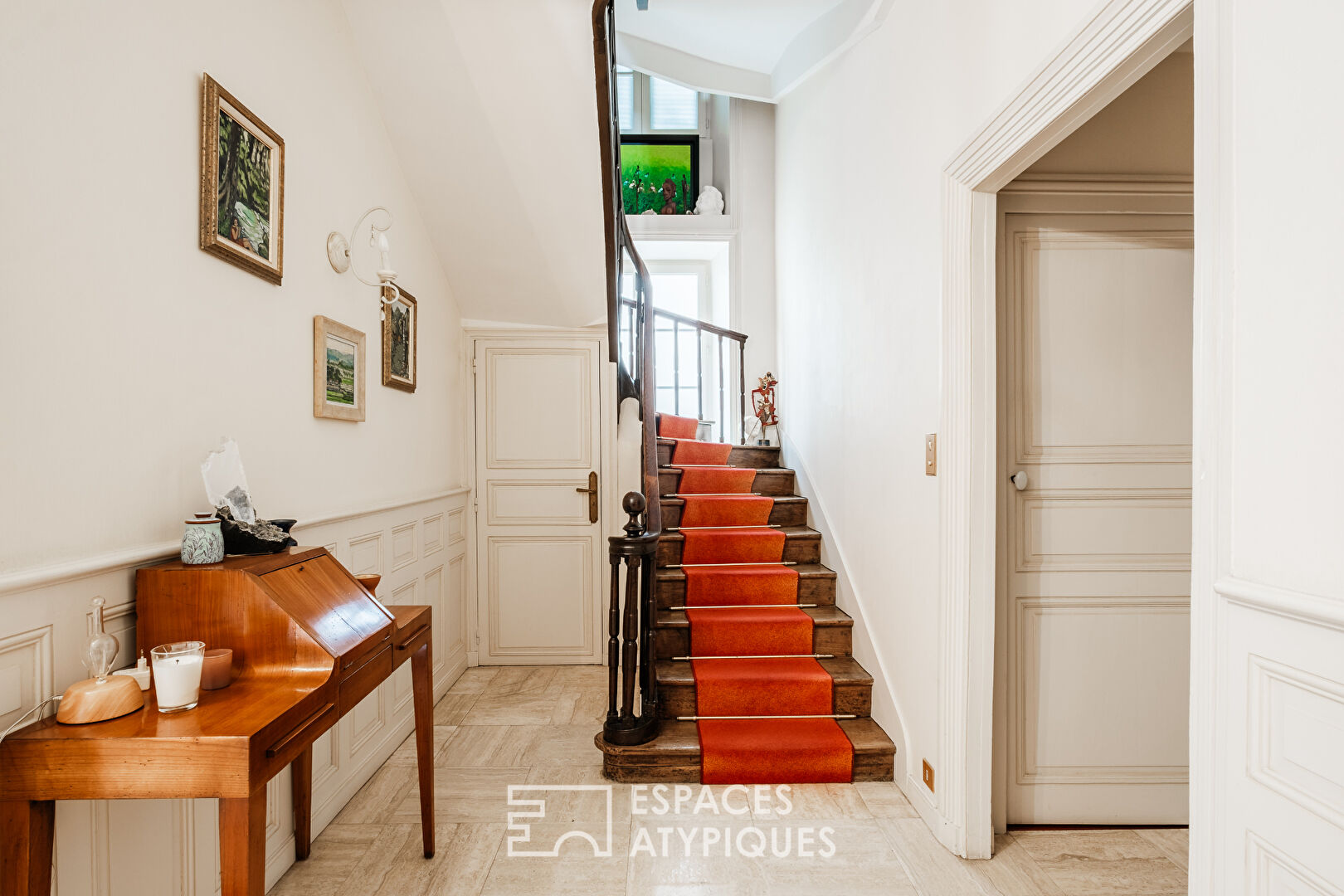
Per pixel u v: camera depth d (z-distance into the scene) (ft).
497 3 8.99
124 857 4.95
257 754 4.05
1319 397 3.28
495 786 9.04
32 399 4.34
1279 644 3.51
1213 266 3.95
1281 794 3.51
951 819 7.59
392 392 10.51
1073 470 8.05
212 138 6.06
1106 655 8.09
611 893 6.85
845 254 11.88
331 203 8.68
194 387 5.97
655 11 13.33
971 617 7.47
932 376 8.08
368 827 8.04
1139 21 4.60
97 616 4.46
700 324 17.24
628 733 9.27
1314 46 3.28
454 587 13.42
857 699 10.14
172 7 5.67
